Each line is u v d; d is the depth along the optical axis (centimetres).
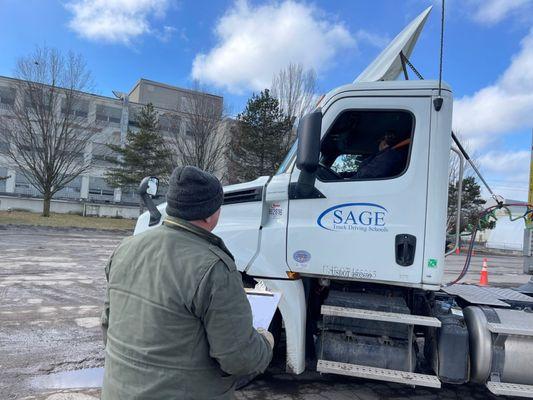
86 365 489
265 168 2977
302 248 387
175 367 172
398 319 362
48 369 474
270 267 392
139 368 174
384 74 460
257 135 2967
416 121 373
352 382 473
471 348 382
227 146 3095
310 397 432
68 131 2862
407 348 375
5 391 416
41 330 606
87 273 1070
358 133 411
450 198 444
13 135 2769
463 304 442
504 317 383
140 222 447
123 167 3403
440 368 372
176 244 183
